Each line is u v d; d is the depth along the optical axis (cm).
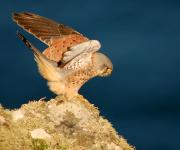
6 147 1300
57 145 1374
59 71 1390
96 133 1452
